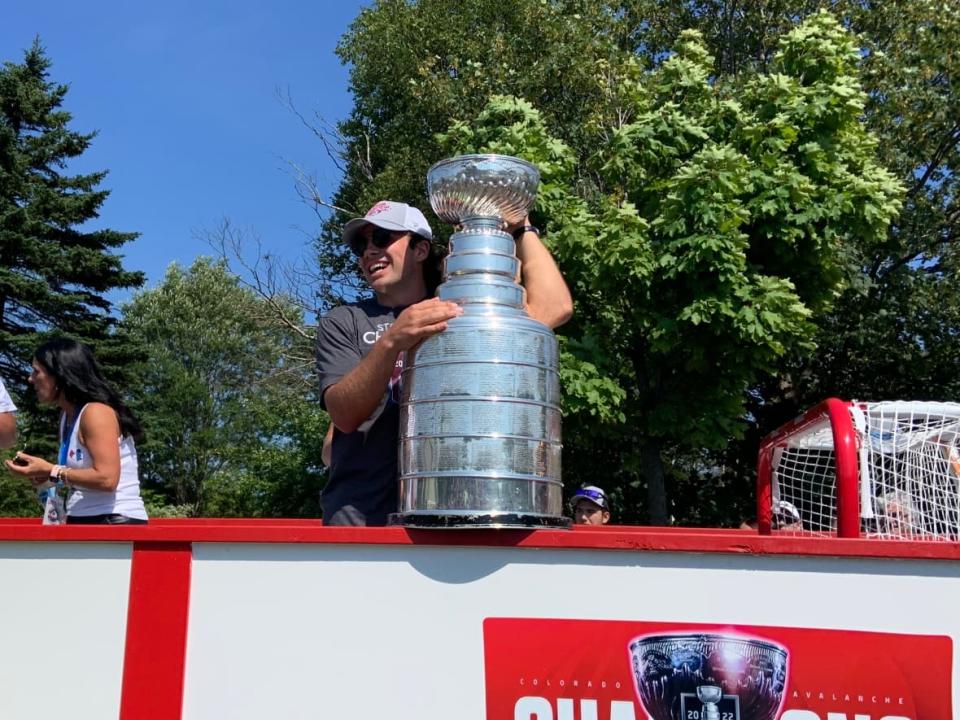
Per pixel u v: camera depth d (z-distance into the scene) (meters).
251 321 34.25
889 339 14.68
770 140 9.58
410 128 18.66
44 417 24.47
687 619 1.72
